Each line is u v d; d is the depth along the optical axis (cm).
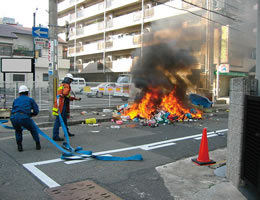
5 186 358
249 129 330
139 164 470
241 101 351
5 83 1044
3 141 629
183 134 766
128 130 815
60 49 3038
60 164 459
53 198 324
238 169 357
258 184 300
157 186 369
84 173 416
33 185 363
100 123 954
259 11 352
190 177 407
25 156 503
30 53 2677
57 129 640
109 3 2994
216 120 1097
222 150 589
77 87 1292
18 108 518
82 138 682
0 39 2502
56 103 635
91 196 331
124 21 2795
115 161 485
